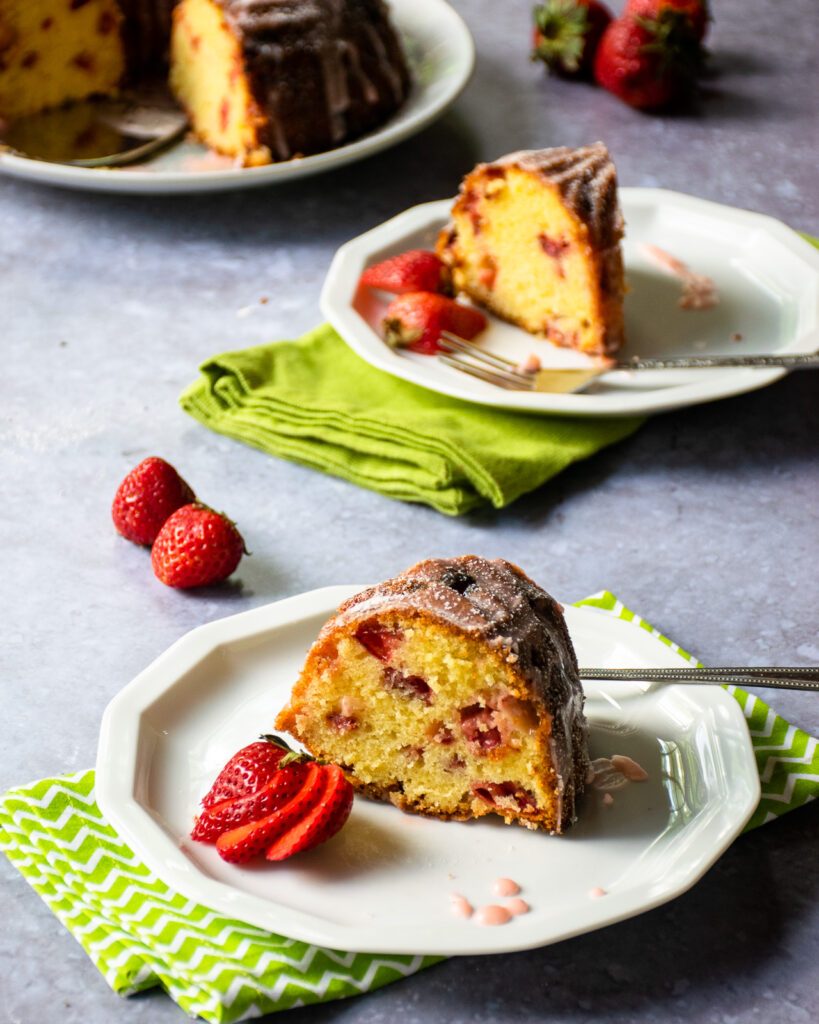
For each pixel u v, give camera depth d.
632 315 1.03
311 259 1.10
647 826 0.74
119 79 1.22
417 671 0.74
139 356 1.02
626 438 0.96
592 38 1.27
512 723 0.73
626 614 0.84
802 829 0.75
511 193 1.00
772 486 0.93
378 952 0.68
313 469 0.94
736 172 1.19
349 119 1.16
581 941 0.72
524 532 0.90
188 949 0.70
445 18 1.26
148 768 0.75
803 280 1.05
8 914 0.73
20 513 0.91
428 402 0.96
